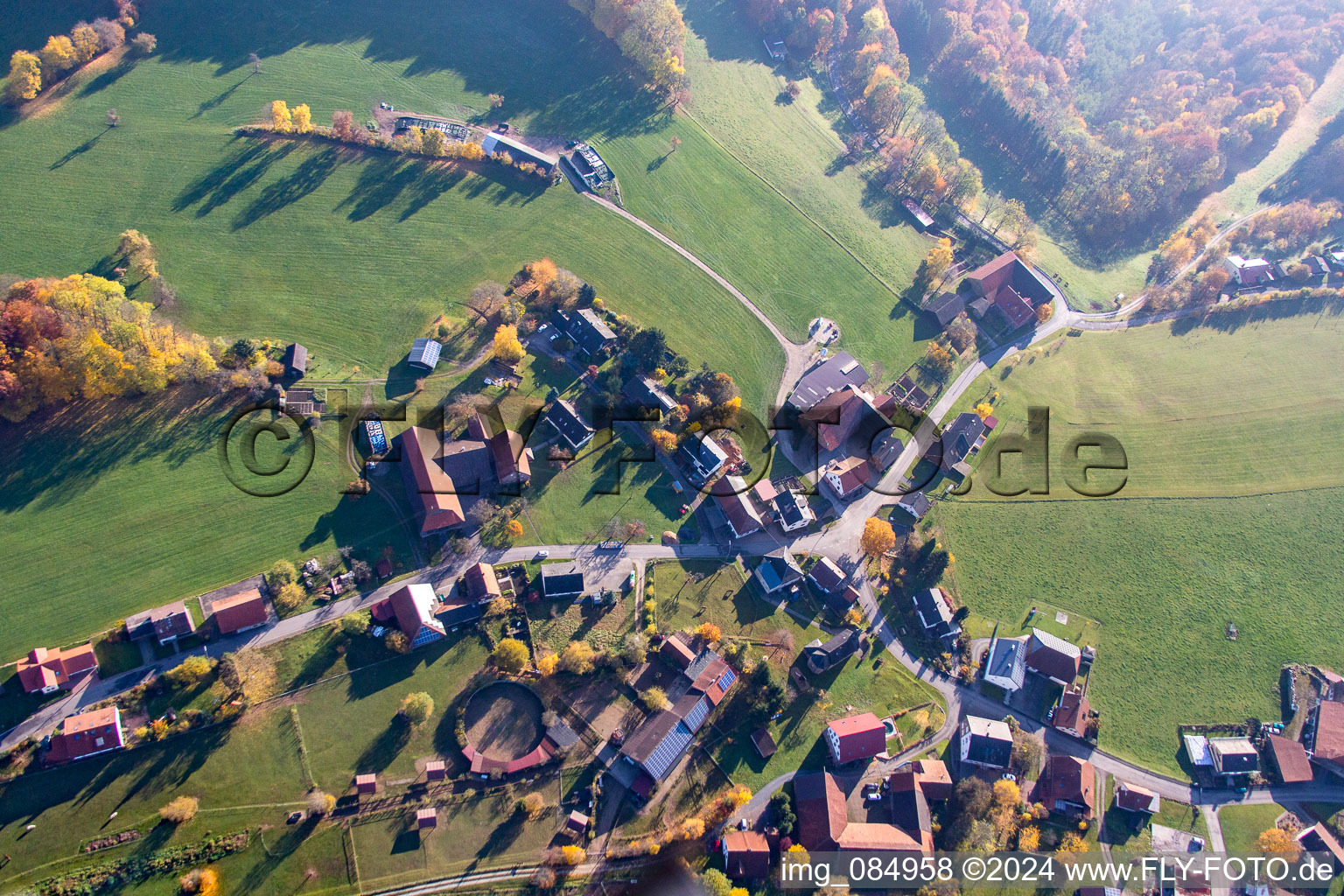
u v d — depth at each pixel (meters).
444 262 144.38
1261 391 160.62
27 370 109.50
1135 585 131.12
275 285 135.38
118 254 133.62
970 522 133.88
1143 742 115.88
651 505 122.88
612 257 153.50
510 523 115.25
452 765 98.00
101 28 155.00
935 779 105.19
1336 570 136.38
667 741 99.69
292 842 91.06
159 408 117.50
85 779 90.62
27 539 105.12
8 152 141.50
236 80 159.88
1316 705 120.88
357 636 103.56
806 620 117.44
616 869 94.75
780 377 144.38
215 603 102.88
